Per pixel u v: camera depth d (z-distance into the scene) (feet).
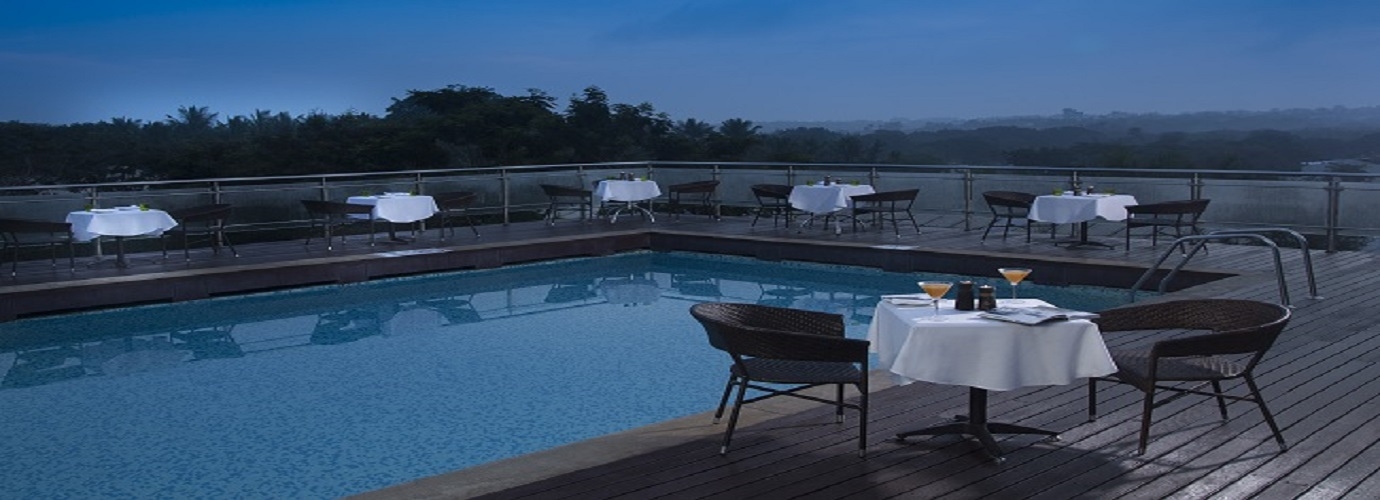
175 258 40.57
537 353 28.30
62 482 18.12
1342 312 26.12
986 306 15.52
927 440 15.84
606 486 14.10
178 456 19.56
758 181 52.75
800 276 41.57
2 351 29.37
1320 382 18.93
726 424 17.08
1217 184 40.83
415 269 41.98
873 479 14.19
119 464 19.11
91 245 41.37
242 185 44.45
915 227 46.16
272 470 18.65
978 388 15.56
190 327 32.60
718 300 36.60
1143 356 16.58
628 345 29.17
